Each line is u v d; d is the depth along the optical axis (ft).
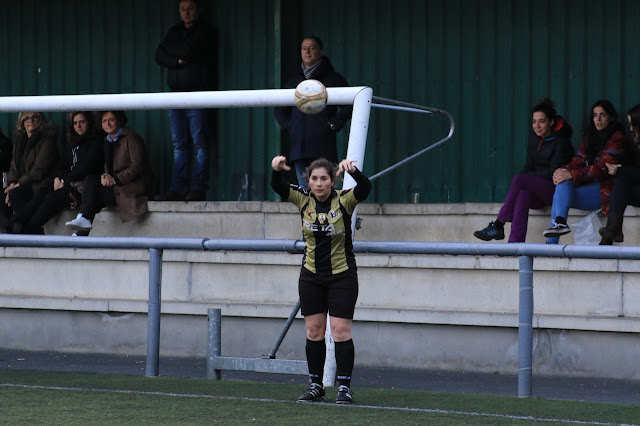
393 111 127.54
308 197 76.23
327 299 77.20
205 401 77.00
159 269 90.02
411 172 126.82
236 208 118.62
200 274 112.37
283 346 107.04
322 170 74.69
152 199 130.31
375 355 103.86
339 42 129.29
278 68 130.00
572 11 120.67
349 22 128.88
